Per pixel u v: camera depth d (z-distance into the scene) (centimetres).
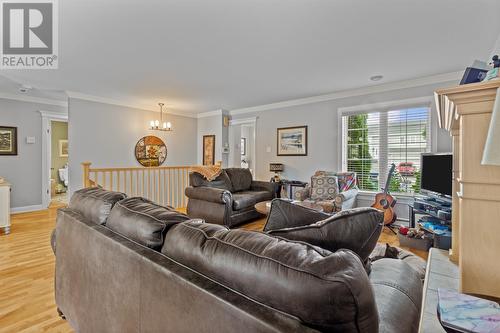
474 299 78
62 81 396
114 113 521
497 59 96
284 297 61
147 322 91
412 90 391
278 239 80
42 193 525
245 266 70
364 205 436
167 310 83
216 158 640
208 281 75
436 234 272
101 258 118
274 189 481
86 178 398
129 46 273
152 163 583
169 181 563
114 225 123
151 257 92
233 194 435
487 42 263
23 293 206
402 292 101
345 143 468
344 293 56
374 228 101
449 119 126
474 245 92
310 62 317
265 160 577
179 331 78
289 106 535
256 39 258
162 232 103
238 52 289
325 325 57
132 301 99
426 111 385
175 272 80
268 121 570
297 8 205
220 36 252
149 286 90
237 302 65
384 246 254
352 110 452
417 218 348
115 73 358
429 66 331
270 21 225
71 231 149
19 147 495
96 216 138
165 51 286
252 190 491
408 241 312
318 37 254
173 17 218
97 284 123
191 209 412
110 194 152
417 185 394
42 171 524
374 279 110
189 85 417
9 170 485
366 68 339
